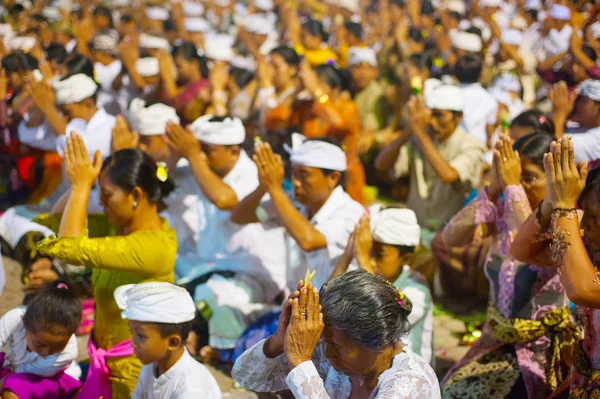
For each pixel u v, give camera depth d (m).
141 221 3.44
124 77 7.70
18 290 5.04
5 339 3.37
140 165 3.38
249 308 4.39
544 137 3.49
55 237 3.30
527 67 9.45
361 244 3.45
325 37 9.06
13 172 6.33
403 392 2.19
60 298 3.25
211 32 12.02
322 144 3.96
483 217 3.64
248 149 7.00
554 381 3.38
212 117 4.66
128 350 3.38
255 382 2.56
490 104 6.62
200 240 4.75
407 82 7.36
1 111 6.33
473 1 9.80
